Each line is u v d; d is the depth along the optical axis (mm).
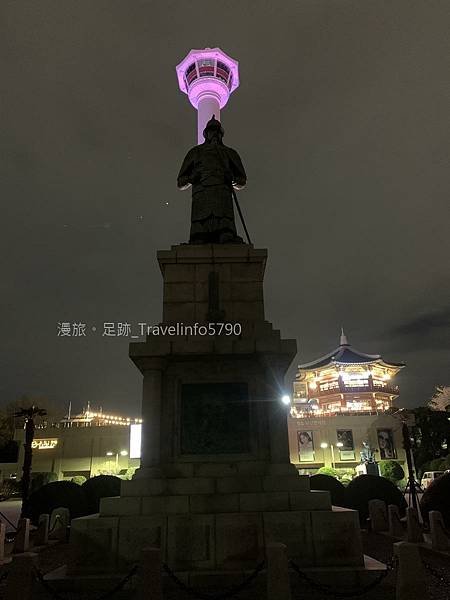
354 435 69000
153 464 12359
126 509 11383
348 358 86125
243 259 15219
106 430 71312
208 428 13000
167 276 15125
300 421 70000
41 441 71500
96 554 10805
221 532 10992
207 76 50844
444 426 60375
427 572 11539
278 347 13211
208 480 11992
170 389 13461
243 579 10242
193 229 16891
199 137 49156
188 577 10273
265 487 11930
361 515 21469
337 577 10234
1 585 10211
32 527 21328
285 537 10969
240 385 13492
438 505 17734
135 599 8227
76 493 22188
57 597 8422
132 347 13336
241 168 18250
